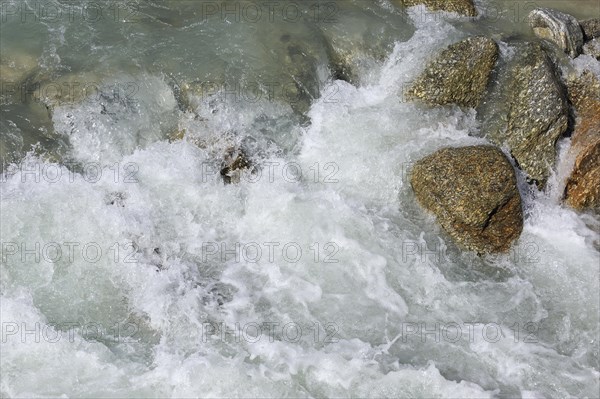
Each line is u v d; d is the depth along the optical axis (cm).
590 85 1413
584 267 1183
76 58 1402
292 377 995
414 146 1298
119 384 967
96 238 1133
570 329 1105
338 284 1125
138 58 1410
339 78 1470
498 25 1593
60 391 954
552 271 1177
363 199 1248
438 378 1002
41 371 973
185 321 1056
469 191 1176
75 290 1079
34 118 1296
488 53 1373
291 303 1096
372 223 1198
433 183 1200
